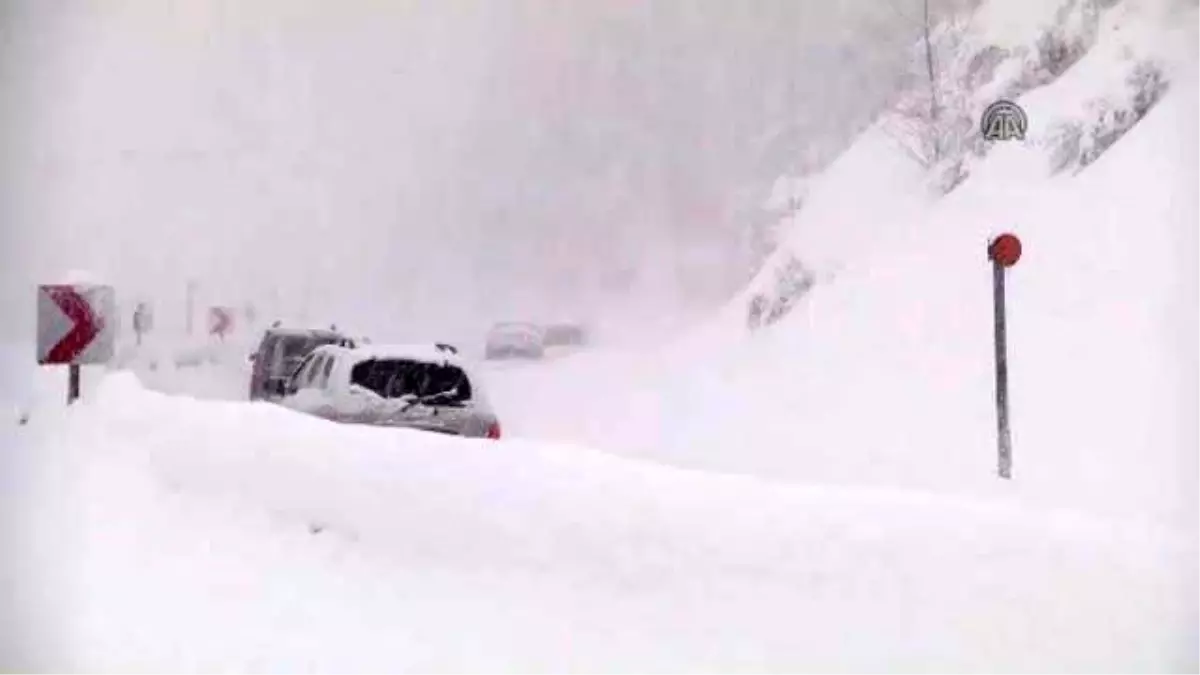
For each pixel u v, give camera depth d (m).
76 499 8.72
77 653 6.07
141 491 8.96
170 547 7.64
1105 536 6.10
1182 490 12.10
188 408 10.66
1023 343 18.08
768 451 18.56
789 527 6.32
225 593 6.82
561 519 6.73
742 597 5.97
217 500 8.39
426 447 8.16
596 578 6.34
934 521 6.25
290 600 6.64
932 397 18.52
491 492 7.17
